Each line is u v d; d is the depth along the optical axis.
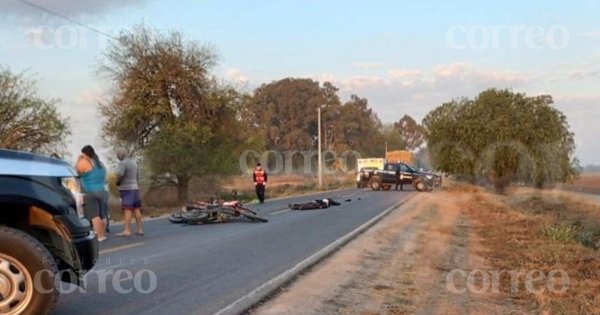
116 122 36.38
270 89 102.44
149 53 36.56
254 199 32.69
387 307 8.12
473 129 41.91
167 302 7.73
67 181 6.44
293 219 19.53
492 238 16.83
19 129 27.50
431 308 8.25
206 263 10.68
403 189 44.62
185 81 36.62
